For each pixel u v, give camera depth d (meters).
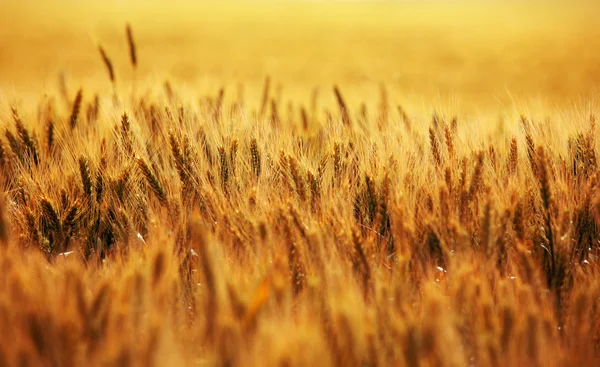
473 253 3.04
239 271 2.99
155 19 25.95
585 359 2.90
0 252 2.95
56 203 3.17
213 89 3.72
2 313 2.64
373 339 2.72
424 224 3.06
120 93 3.59
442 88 10.09
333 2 40.03
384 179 3.13
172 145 3.19
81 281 2.91
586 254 3.12
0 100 3.40
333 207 3.10
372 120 3.52
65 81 3.67
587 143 3.21
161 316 2.83
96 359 2.55
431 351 2.72
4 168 3.25
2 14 25.64
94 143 3.31
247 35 21.59
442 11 33.66
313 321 2.88
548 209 3.07
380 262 3.03
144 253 3.03
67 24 22.55
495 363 2.76
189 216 3.12
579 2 40.31
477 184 3.11
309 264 3.00
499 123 3.44
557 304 2.99
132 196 3.19
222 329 2.64
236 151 3.23
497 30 23.06
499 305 2.95
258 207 3.09
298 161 3.20
